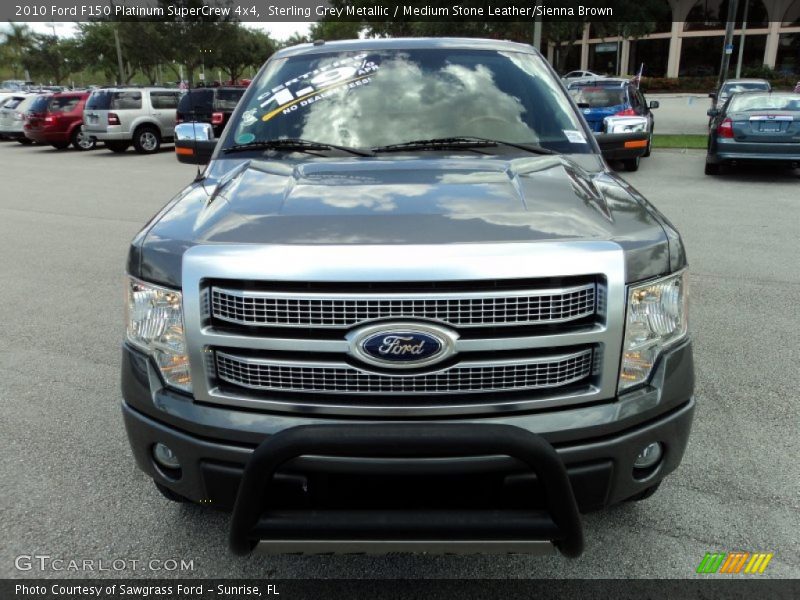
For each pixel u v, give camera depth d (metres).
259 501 1.98
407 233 2.03
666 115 27.98
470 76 3.51
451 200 2.31
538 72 3.63
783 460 3.29
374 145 3.15
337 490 2.06
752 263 6.63
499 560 2.65
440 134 3.22
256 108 3.46
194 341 2.07
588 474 2.13
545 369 2.05
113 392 4.14
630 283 2.05
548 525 1.98
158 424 2.24
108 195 11.84
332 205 2.28
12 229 8.99
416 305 1.94
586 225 2.14
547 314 1.97
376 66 3.57
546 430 2.06
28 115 20.83
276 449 1.92
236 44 30.22
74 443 3.54
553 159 2.98
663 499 3.00
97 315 5.57
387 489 2.05
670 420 2.24
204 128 3.61
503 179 2.58
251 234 2.09
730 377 4.19
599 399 2.10
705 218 8.68
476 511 2.01
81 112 20.75
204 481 2.19
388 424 1.93
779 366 4.34
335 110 3.37
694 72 48.00
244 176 2.76
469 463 2.00
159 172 15.14
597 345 2.06
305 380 2.04
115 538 2.80
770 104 11.77
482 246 1.95
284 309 1.97
